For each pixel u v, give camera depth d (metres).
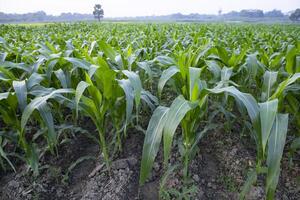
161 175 2.00
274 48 3.63
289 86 1.75
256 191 1.80
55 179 2.04
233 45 4.00
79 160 2.05
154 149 1.31
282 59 2.46
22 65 2.24
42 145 2.39
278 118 1.31
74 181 2.04
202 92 1.44
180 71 1.70
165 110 1.41
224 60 2.46
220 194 1.87
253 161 2.08
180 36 5.59
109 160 2.12
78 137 2.50
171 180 1.92
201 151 2.28
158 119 1.38
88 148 2.39
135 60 2.59
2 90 2.70
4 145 2.23
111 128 2.56
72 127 2.02
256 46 3.86
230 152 2.22
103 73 1.60
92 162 2.20
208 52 2.68
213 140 2.40
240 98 1.32
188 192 1.77
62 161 2.22
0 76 1.90
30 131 2.57
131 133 2.47
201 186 1.91
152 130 1.35
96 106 1.72
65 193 1.95
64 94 2.23
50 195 1.93
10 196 1.91
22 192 1.92
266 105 1.28
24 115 1.44
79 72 2.57
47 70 2.07
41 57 2.44
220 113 2.66
